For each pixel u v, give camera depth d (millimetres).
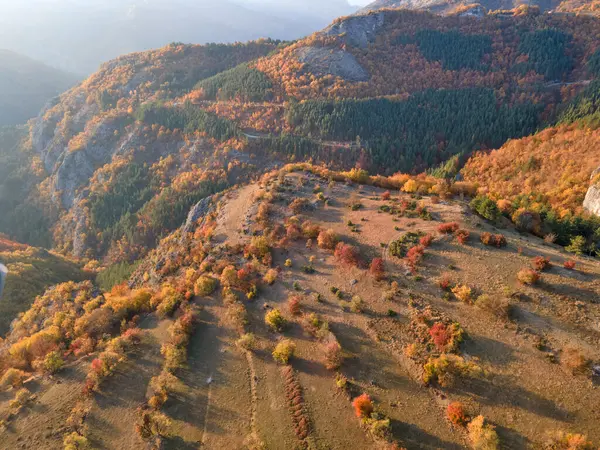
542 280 74750
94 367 81938
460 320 72625
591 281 72688
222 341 86875
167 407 73625
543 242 89625
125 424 72688
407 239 96562
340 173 146500
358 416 63812
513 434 55562
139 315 102750
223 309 94938
